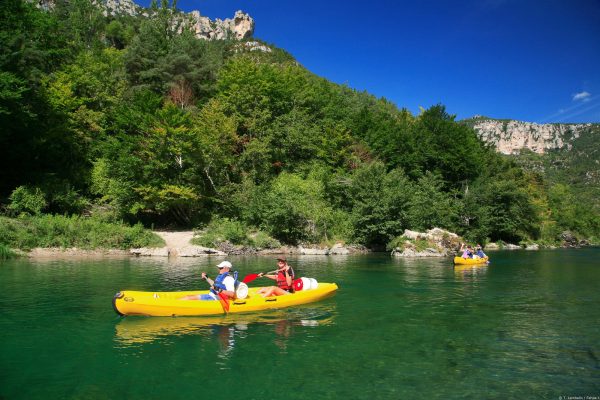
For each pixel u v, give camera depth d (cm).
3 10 2495
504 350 659
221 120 3234
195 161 2817
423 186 3616
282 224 2698
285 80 4569
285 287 1044
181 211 2856
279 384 520
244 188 2936
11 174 2648
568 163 14638
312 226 2808
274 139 3559
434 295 1148
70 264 1706
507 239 4225
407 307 984
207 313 880
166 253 2219
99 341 689
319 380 533
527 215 4166
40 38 3247
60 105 2898
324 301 1055
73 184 2761
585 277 1573
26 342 683
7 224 2036
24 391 495
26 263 1712
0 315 855
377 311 939
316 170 3575
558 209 5703
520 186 5425
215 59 5666
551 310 960
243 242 2498
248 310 923
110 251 2191
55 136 2819
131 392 493
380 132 4434
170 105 2839
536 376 553
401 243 2633
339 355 630
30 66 2864
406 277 1513
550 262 2267
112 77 3753
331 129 3984
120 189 2575
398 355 632
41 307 926
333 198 3322
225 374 551
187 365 582
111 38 6512
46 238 2092
